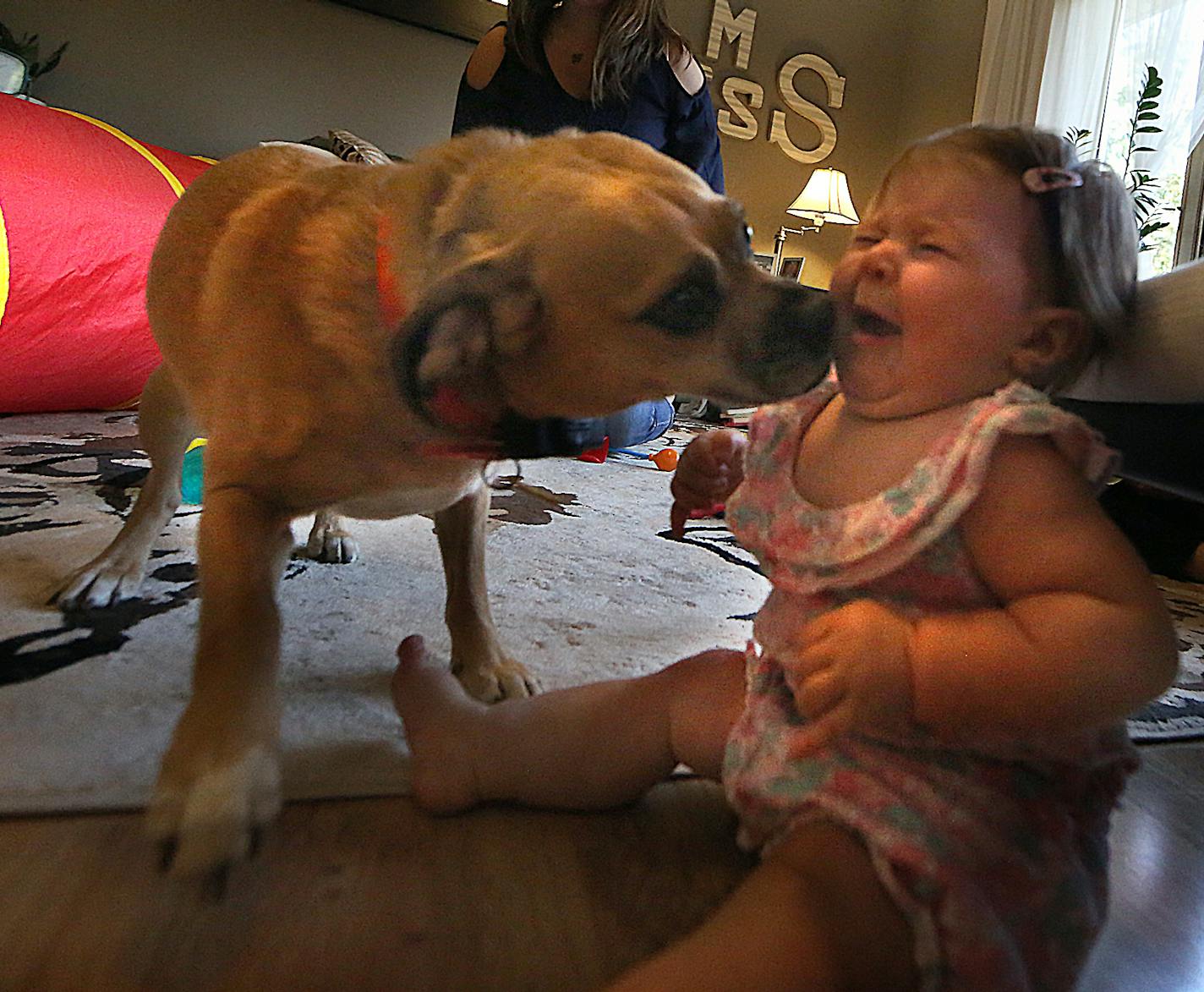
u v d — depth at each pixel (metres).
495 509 1.90
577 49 1.94
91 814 0.68
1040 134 0.74
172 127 4.09
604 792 0.75
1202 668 1.28
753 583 1.55
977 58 4.97
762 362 0.71
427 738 0.75
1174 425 0.93
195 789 0.59
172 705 0.85
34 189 2.39
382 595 1.28
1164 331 0.78
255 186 0.99
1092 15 4.06
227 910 0.59
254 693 0.68
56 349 2.47
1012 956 0.51
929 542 0.62
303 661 1.00
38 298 2.38
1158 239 3.68
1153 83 3.57
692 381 0.72
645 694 0.77
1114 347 0.78
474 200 0.76
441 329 0.69
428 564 1.47
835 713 0.57
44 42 3.81
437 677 0.83
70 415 2.72
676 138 2.10
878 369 0.70
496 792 0.75
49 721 0.80
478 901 0.63
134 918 0.58
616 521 1.92
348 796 0.74
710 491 0.92
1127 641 0.55
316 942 0.57
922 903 0.51
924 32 5.41
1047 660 0.55
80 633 1.02
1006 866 0.54
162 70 4.03
